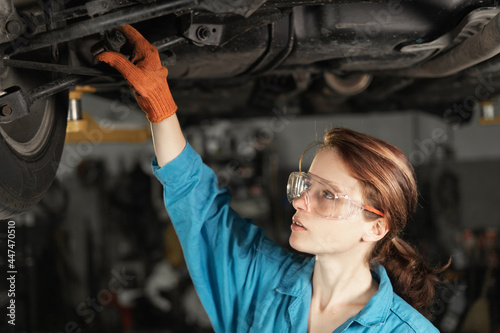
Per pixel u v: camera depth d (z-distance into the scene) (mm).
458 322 3996
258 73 1585
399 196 1081
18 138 1107
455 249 4828
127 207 5543
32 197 1141
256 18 1241
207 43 1211
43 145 1199
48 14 1135
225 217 1242
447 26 1365
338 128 1133
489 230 4848
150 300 5066
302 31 1404
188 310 4898
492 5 1325
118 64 1004
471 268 4305
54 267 4344
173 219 1201
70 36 987
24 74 1146
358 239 1086
